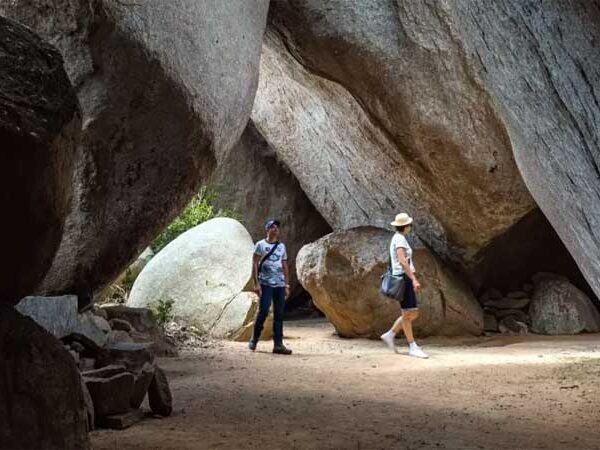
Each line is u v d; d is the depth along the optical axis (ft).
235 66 25.71
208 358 31.63
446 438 16.14
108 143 20.80
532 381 24.12
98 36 19.56
